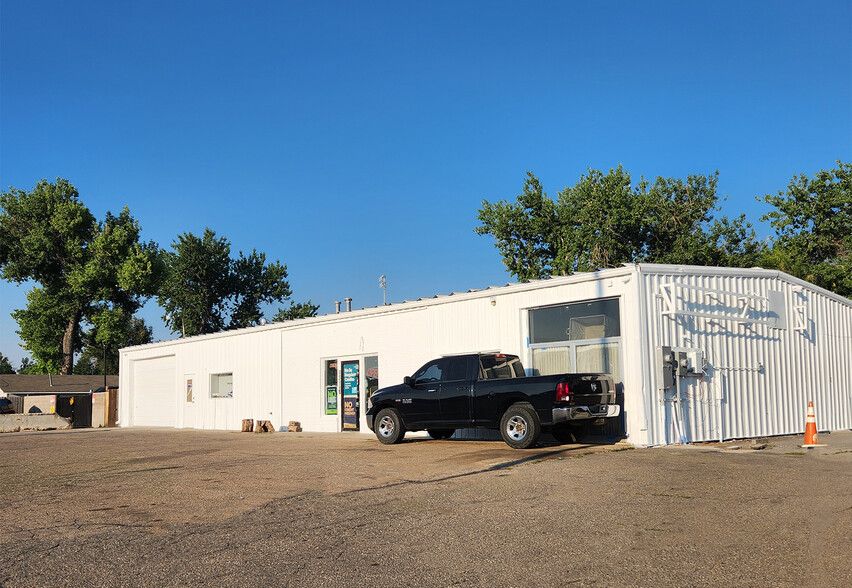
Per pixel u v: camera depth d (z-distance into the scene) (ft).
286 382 78.13
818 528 21.54
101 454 51.26
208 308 228.22
